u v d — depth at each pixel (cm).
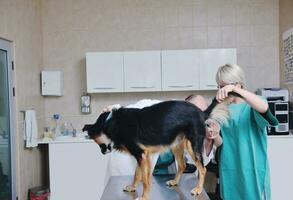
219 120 167
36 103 404
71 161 372
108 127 143
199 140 147
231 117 180
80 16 430
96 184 371
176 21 430
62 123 434
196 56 391
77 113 434
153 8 429
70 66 433
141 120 138
